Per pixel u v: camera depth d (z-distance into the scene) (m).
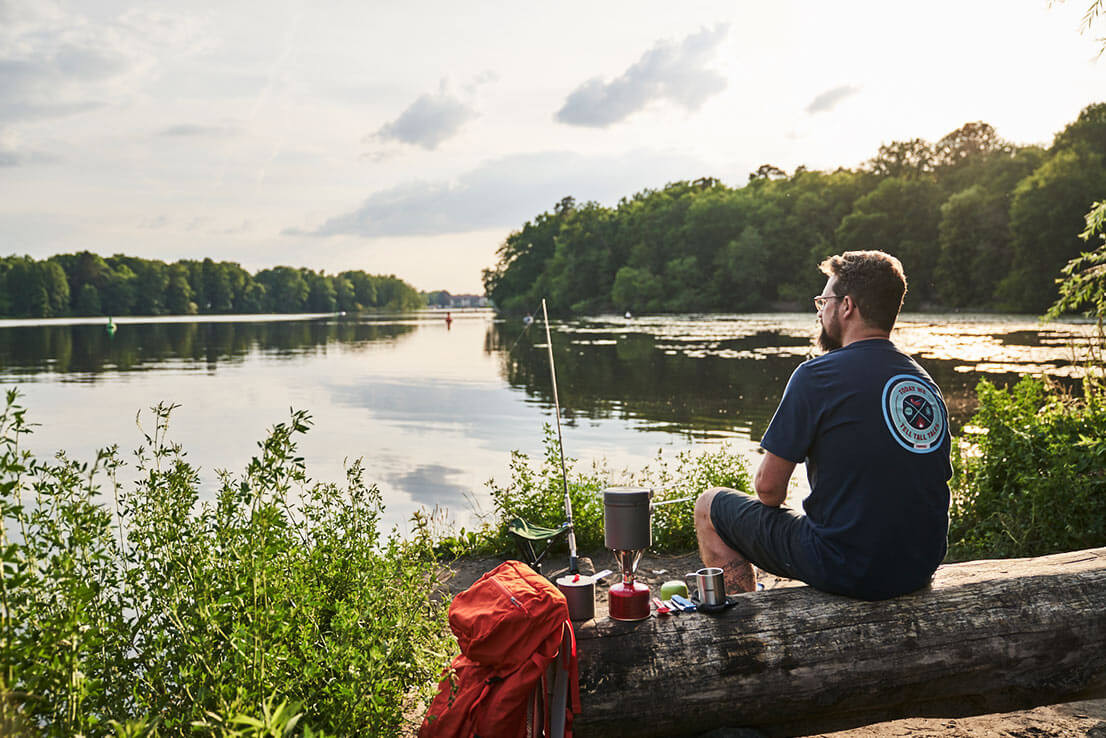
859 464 2.50
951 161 94.62
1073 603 2.64
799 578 2.70
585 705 2.40
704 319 64.62
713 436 10.60
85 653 2.12
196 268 174.75
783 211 94.94
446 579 4.62
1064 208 59.25
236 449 9.69
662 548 5.43
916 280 76.25
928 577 2.62
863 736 2.51
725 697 2.45
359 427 11.75
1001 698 2.63
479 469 8.56
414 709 2.75
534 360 25.52
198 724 1.76
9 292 140.75
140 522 2.54
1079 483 4.82
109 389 17.45
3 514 1.84
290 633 2.42
